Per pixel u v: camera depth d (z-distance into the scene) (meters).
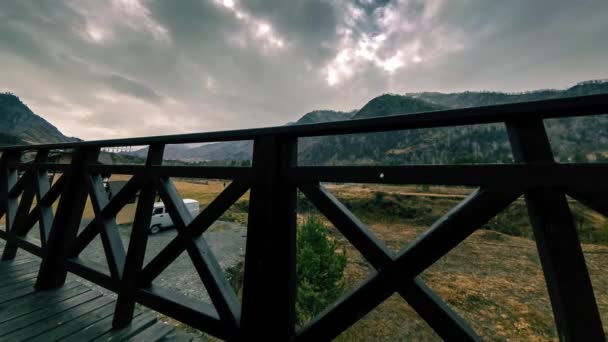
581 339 0.76
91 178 2.35
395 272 1.04
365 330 10.72
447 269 17.77
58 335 1.77
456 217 0.98
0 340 1.70
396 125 1.12
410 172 1.06
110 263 1.96
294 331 1.29
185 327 7.55
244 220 23.34
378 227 31.31
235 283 11.53
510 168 0.93
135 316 1.96
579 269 0.80
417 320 11.30
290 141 1.41
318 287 8.68
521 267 18.06
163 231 15.65
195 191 39.31
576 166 0.85
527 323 11.23
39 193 2.80
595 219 26.55
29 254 3.42
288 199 1.35
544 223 0.86
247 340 1.32
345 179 1.19
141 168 1.96
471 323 11.40
